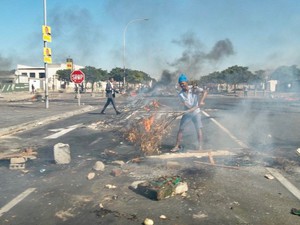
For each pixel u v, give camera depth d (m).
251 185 5.09
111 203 4.38
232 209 4.17
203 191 4.80
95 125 12.13
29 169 6.11
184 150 7.54
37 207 4.28
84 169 6.07
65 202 4.43
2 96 39.12
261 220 3.86
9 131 10.77
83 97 37.84
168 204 4.33
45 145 8.48
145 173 5.72
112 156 7.09
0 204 4.39
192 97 7.59
